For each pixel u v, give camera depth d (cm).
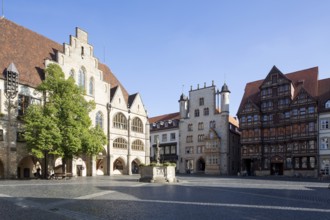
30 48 5666
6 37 5297
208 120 9544
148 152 7975
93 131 5122
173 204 1855
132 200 2022
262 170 8325
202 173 9469
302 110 7656
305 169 7500
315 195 2550
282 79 8175
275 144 8231
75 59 6216
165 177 4169
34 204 1791
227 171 8938
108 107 6894
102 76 6894
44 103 5131
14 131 4772
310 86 7875
